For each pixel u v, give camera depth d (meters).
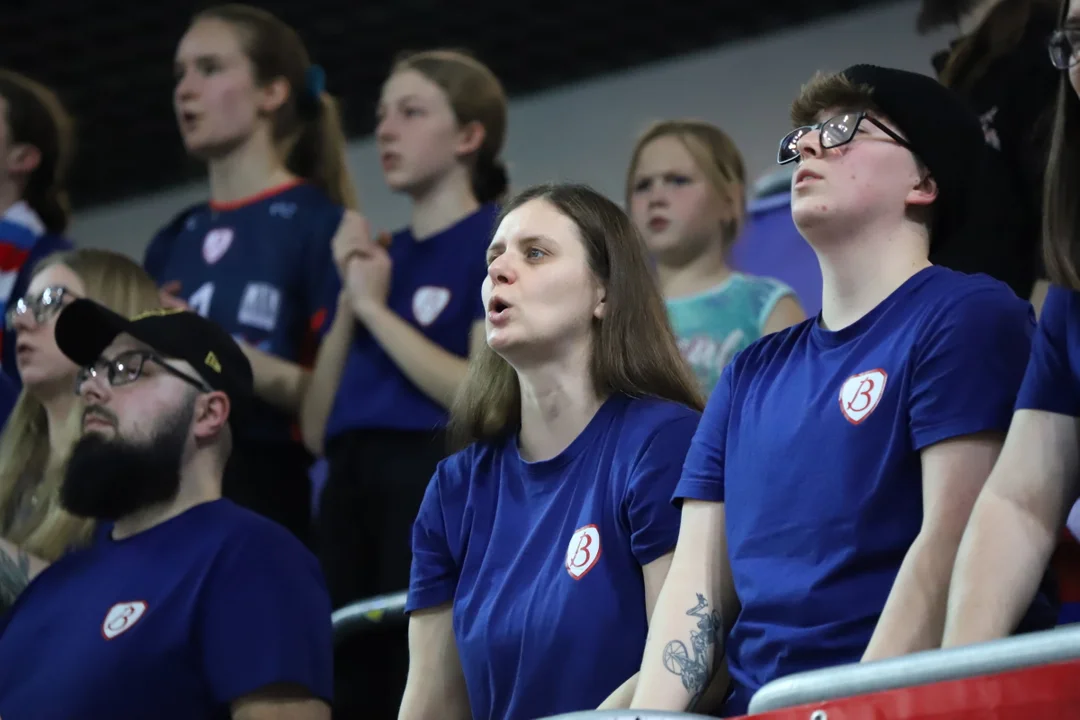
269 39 12.89
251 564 8.47
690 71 17.08
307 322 12.07
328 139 13.09
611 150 17.12
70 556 9.09
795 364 6.91
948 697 4.85
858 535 6.30
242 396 9.50
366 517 10.84
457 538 7.86
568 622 7.14
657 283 8.20
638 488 7.26
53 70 19.55
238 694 8.12
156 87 19.58
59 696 8.23
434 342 11.36
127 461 8.98
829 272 6.91
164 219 19.25
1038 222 8.95
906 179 6.81
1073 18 6.43
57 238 13.41
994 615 5.86
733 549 6.66
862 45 15.98
